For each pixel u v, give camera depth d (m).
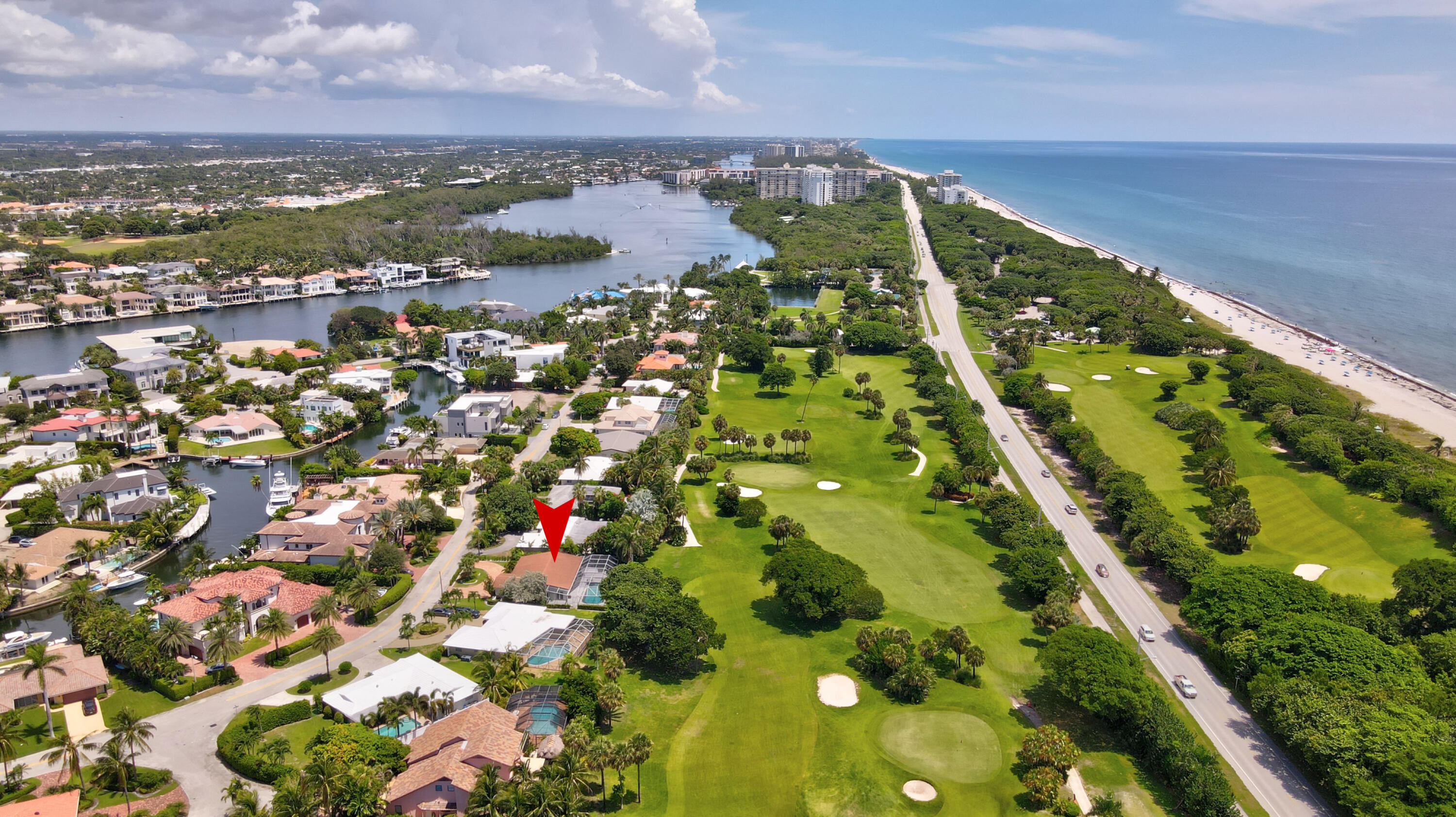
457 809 100.62
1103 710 115.38
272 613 133.25
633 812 103.25
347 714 115.75
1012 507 181.25
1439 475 188.00
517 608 145.88
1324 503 190.25
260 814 95.00
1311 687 115.31
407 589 156.38
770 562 153.38
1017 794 106.62
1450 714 109.19
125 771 100.75
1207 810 99.88
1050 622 140.88
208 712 119.75
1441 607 136.88
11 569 156.00
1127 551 177.25
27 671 119.44
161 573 165.50
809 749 115.06
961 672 131.62
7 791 102.44
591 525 177.25
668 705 124.12
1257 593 137.88
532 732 111.44
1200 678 133.38
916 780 109.06
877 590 149.25
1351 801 98.00
